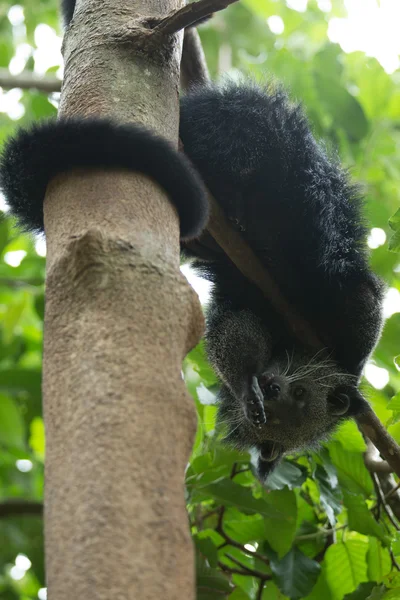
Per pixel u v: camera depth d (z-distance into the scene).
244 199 3.89
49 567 1.55
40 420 5.94
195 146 3.71
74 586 1.48
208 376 4.33
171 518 1.60
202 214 2.34
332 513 3.73
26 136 2.34
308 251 3.93
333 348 4.02
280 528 3.69
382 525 4.05
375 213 6.16
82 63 2.55
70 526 1.57
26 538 4.65
